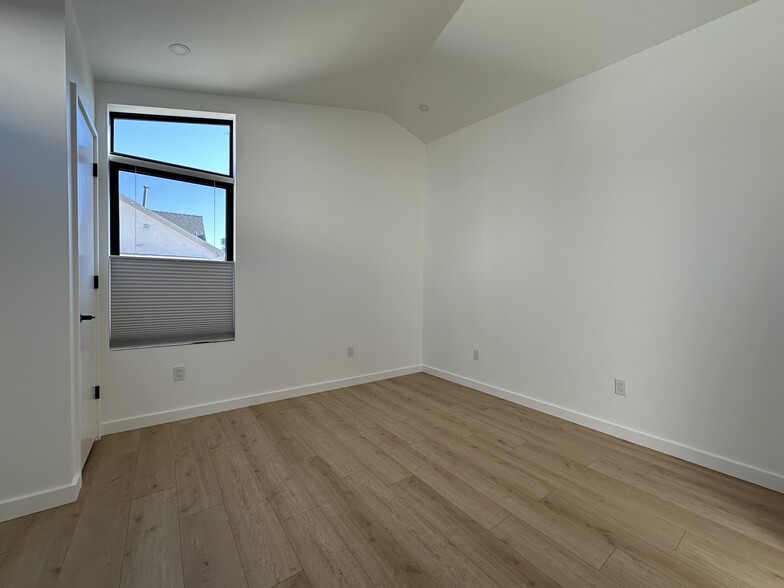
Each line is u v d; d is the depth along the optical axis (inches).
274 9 83.7
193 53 97.7
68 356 71.4
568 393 114.9
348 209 147.3
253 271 127.1
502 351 135.6
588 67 104.7
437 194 162.7
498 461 89.6
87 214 89.7
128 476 81.8
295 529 65.4
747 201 79.9
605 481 81.0
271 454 92.5
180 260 116.8
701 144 86.0
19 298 67.4
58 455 71.0
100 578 54.3
